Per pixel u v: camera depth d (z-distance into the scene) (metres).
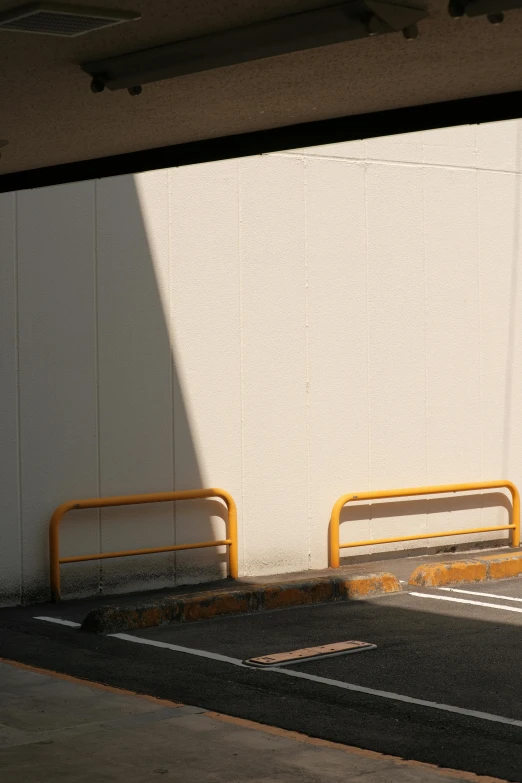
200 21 4.98
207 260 13.38
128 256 12.76
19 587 11.97
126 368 12.73
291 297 14.07
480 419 15.92
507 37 5.22
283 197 14.02
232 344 13.58
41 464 12.10
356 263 14.66
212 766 6.52
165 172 13.06
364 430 14.71
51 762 6.53
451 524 15.70
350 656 9.70
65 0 4.63
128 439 12.73
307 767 6.52
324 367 14.35
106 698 8.14
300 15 4.89
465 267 15.77
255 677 8.91
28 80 5.80
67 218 12.32
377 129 6.72
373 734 7.34
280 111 6.62
